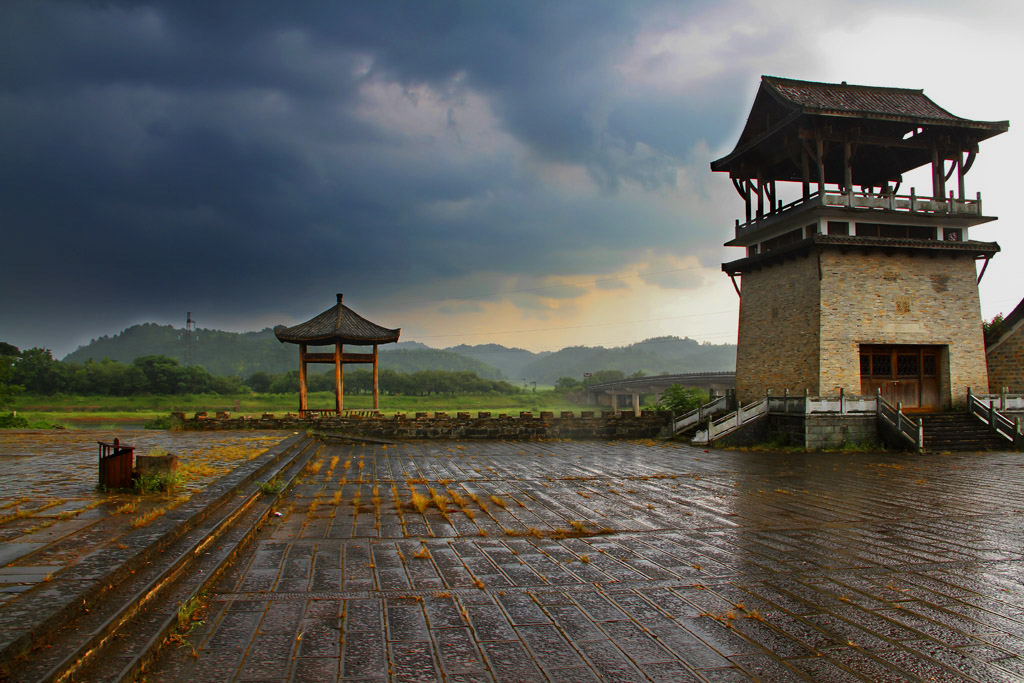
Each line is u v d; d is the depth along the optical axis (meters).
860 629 6.14
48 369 105.94
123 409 95.06
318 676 4.97
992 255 27.11
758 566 8.27
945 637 5.96
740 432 25.64
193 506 9.17
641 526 10.62
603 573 7.89
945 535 10.05
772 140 27.92
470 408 106.56
